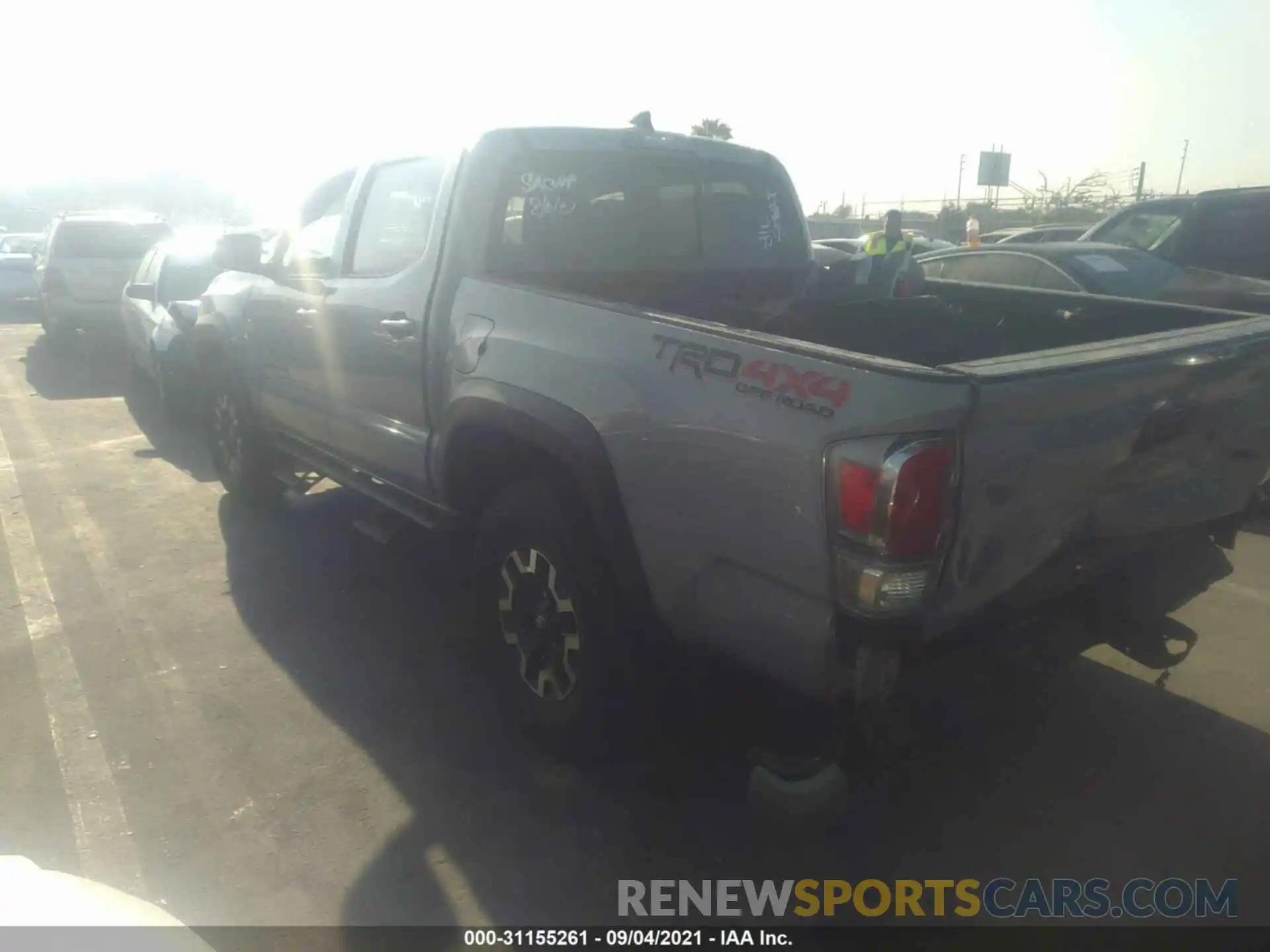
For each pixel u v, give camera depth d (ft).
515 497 11.85
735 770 11.81
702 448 9.29
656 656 10.66
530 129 13.48
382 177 15.07
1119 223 31.37
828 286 16.44
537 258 13.48
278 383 17.98
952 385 7.77
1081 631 10.27
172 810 11.10
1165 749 12.21
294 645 15.07
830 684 8.52
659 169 14.58
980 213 126.62
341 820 10.94
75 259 42.78
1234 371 10.14
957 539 8.13
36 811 11.08
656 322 9.96
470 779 11.66
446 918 9.50
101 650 14.96
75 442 28.09
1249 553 18.61
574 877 10.09
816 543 8.39
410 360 13.57
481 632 12.76
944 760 12.00
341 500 22.27
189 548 19.21
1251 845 10.53
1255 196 28.04
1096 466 9.08
